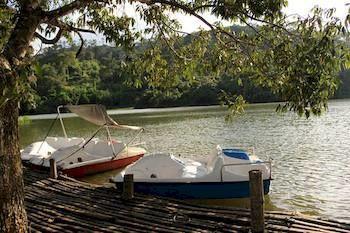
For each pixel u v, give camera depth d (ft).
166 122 123.34
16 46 14.97
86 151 49.14
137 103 238.48
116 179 33.06
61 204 29.12
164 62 24.22
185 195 32.65
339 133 76.23
